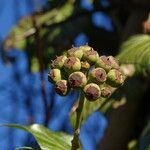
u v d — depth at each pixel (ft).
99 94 0.93
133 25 1.73
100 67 0.96
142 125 1.67
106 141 1.65
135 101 1.63
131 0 1.76
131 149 1.63
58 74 0.95
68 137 1.07
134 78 1.63
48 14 1.98
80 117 0.95
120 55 1.46
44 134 1.06
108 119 1.65
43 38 1.99
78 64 0.95
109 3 1.98
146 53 1.42
